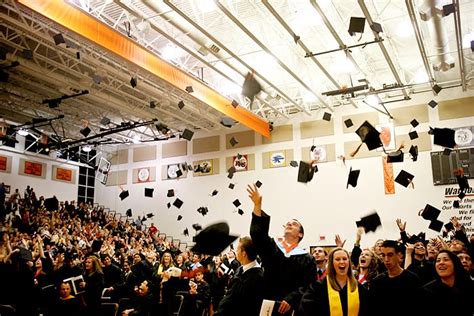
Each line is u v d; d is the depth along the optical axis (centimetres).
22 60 1144
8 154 1777
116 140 1986
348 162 1514
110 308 707
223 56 1100
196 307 730
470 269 461
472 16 1105
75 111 1611
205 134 1831
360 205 1467
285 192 1605
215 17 1046
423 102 1440
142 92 1401
